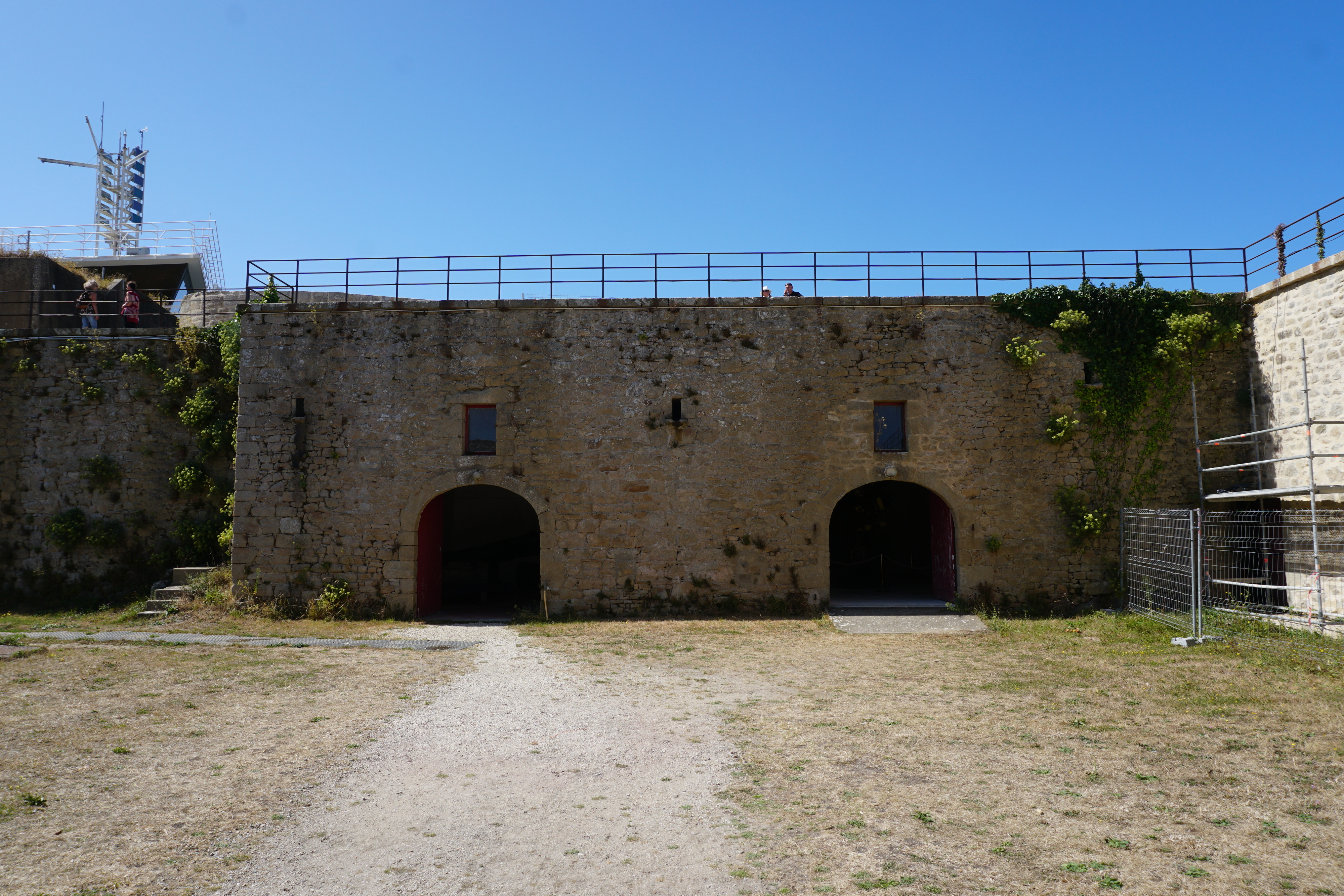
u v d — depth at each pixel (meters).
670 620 13.03
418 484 13.52
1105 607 13.15
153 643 11.23
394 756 6.24
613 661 10.15
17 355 15.81
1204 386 13.48
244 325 13.88
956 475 13.32
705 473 13.38
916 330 13.52
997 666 9.41
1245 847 4.47
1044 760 5.93
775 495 13.35
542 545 13.38
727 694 8.29
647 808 5.21
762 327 13.58
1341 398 11.25
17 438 15.61
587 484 13.43
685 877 4.29
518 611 13.65
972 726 6.84
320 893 4.13
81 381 15.70
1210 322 13.36
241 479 13.63
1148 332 13.49
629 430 13.48
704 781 5.66
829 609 13.34
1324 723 6.66
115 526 15.17
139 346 15.80
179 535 15.24
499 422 13.54
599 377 13.56
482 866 4.43
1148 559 12.59
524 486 13.44
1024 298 13.49
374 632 12.26
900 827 4.80
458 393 13.62
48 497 15.45
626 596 13.30
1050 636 11.22
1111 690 8.00
